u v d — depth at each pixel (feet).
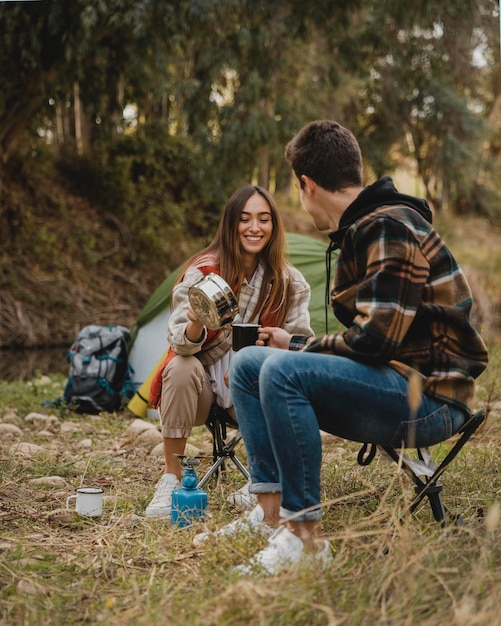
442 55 54.95
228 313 10.23
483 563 7.84
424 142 80.89
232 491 12.36
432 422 8.39
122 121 64.64
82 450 16.52
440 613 6.94
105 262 58.44
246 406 9.16
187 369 11.40
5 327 47.65
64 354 43.11
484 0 53.36
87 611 7.71
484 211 96.17
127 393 22.50
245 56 48.62
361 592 7.39
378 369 8.34
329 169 9.00
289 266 12.12
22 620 7.57
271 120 50.90
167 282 23.08
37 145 58.80
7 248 53.16
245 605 7.19
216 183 54.13
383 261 8.19
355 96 72.02
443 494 11.32
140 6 39.32
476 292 51.31
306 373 8.19
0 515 11.16
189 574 8.59
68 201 60.18
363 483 11.89
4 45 42.45
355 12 51.39
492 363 26.61
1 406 22.38
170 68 56.95
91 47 43.11
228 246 11.64
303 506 8.28
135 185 65.10
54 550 9.75
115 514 11.44
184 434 11.53
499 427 16.76
